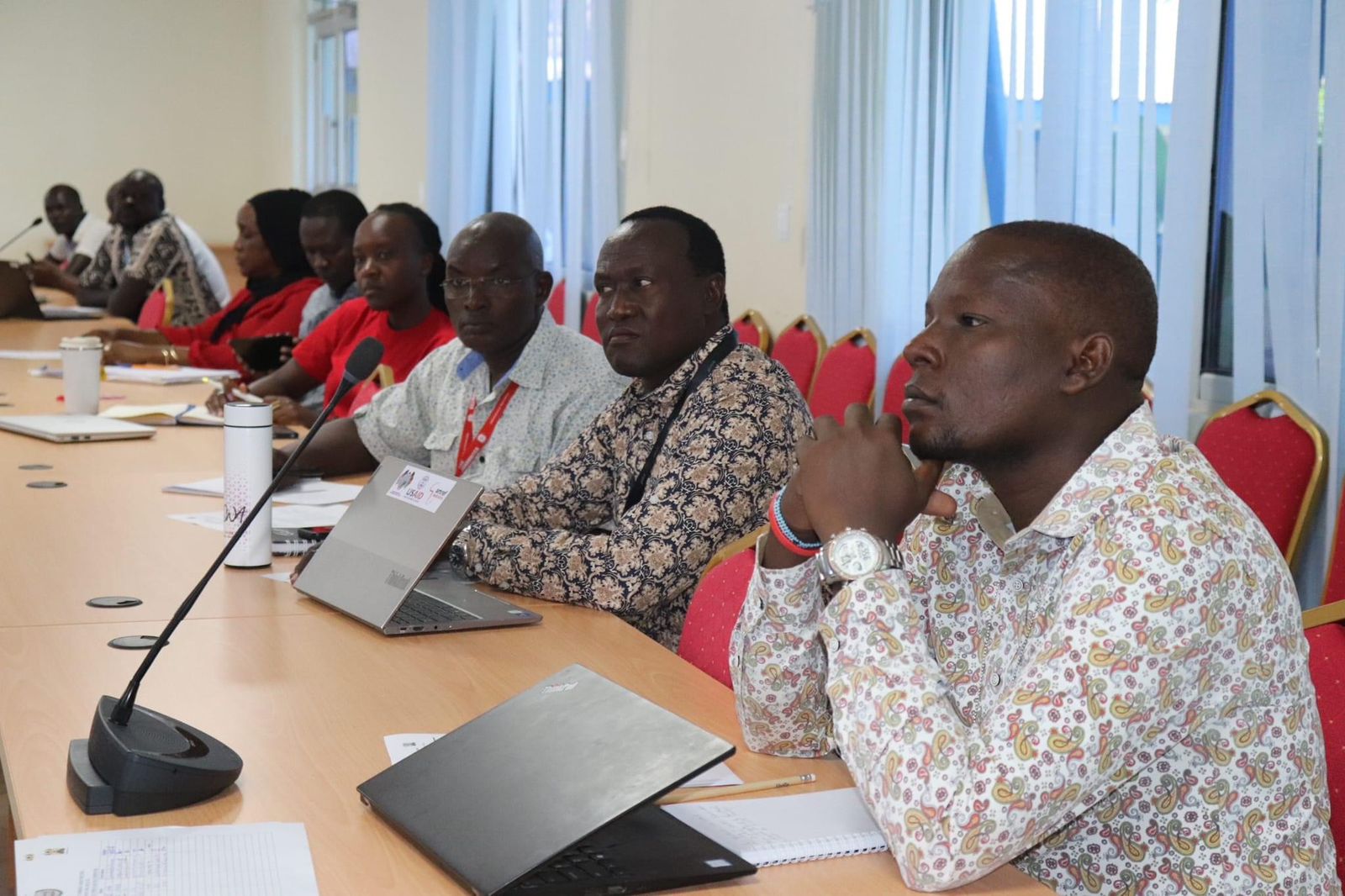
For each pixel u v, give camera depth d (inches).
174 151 446.6
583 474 85.7
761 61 188.2
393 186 337.7
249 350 173.2
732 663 50.9
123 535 83.0
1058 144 129.3
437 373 113.3
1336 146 101.7
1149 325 44.1
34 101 430.6
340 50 382.0
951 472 49.6
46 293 319.3
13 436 122.1
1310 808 41.8
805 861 41.7
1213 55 114.6
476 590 73.4
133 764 42.1
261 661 59.2
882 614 42.0
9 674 55.9
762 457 74.7
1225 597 39.8
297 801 44.1
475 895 37.7
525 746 44.2
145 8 437.4
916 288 155.6
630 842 40.8
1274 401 105.3
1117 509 41.6
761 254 191.5
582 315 239.0
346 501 95.0
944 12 150.2
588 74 233.6
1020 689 39.8
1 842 83.4
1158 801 42.3
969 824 38.3
